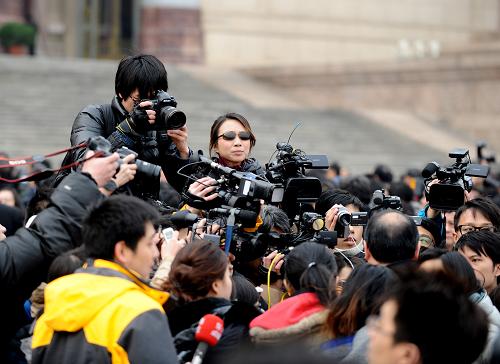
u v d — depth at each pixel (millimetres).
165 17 50156
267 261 8602
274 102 41406
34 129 33031
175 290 7059
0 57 39219
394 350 4867
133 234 6430
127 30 51031
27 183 17750
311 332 6766
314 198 9117
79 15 50594
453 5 54125
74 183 6824
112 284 6297
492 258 9117
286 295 8750
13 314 6984
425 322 4812
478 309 4914
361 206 10562
